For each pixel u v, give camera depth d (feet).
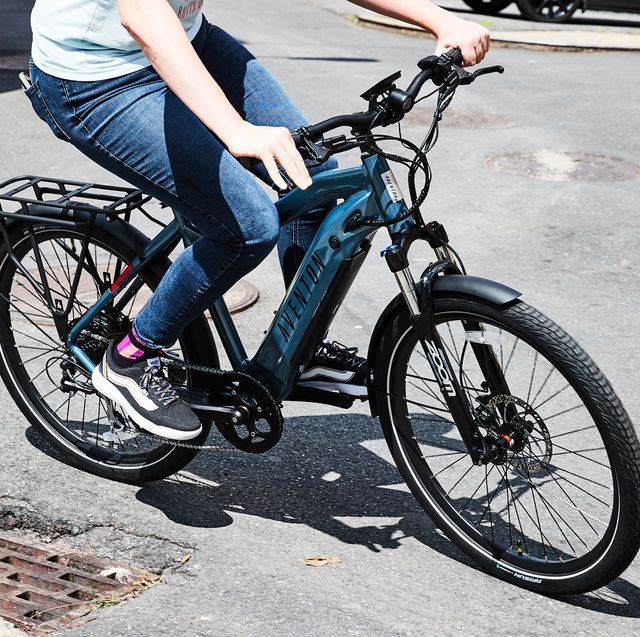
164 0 8.81
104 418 12.87
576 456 11.91
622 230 20.98
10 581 9.98
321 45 43.88
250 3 56.18
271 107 10.64
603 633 9.36
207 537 10.66
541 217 21.68
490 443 10.08
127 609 9.43
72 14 9.57
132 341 10.47
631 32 50.90
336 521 11.09
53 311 11.68
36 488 11.46
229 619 9.30
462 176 24.35
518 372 11.27
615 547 9.37
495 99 32.58
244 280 17.78
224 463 12.17
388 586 9.95
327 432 12.98
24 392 12.29
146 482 11.68
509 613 9.62
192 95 8.70
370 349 10.57
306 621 9.30
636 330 16.34
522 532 10.55
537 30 49.78
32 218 11.16
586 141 27.68
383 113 9.13
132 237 11.19
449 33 10.02
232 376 10.68
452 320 9.89
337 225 10.07
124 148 9.71
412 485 10.76
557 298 17.54
